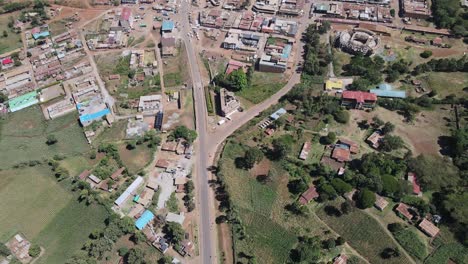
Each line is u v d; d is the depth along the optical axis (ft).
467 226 512.22
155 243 534.37
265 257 517.96
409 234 518.78
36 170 637.71
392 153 620.90
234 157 633.20
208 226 554.87
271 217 556.51
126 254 523.29
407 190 548.72
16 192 609.83
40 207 589.32
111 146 650.43
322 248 516.73
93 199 584.81
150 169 629.51
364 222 535.19
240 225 550.36
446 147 625.41
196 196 589.32
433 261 495.41
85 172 622.54
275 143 642.63
